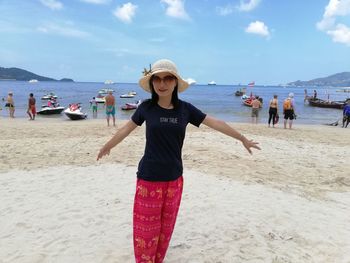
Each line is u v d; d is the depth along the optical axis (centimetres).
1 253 407
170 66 315
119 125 1928
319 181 795
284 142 1390
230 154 1055
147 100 340
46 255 403
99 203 578
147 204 330
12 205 565
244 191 662
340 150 1256
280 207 577
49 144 1168
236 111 3594
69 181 712
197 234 464
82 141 1245
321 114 3334
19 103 4197
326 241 454
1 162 884
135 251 343
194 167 858
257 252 417
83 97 6116
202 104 4831
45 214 527
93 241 441
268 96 10419
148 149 330
